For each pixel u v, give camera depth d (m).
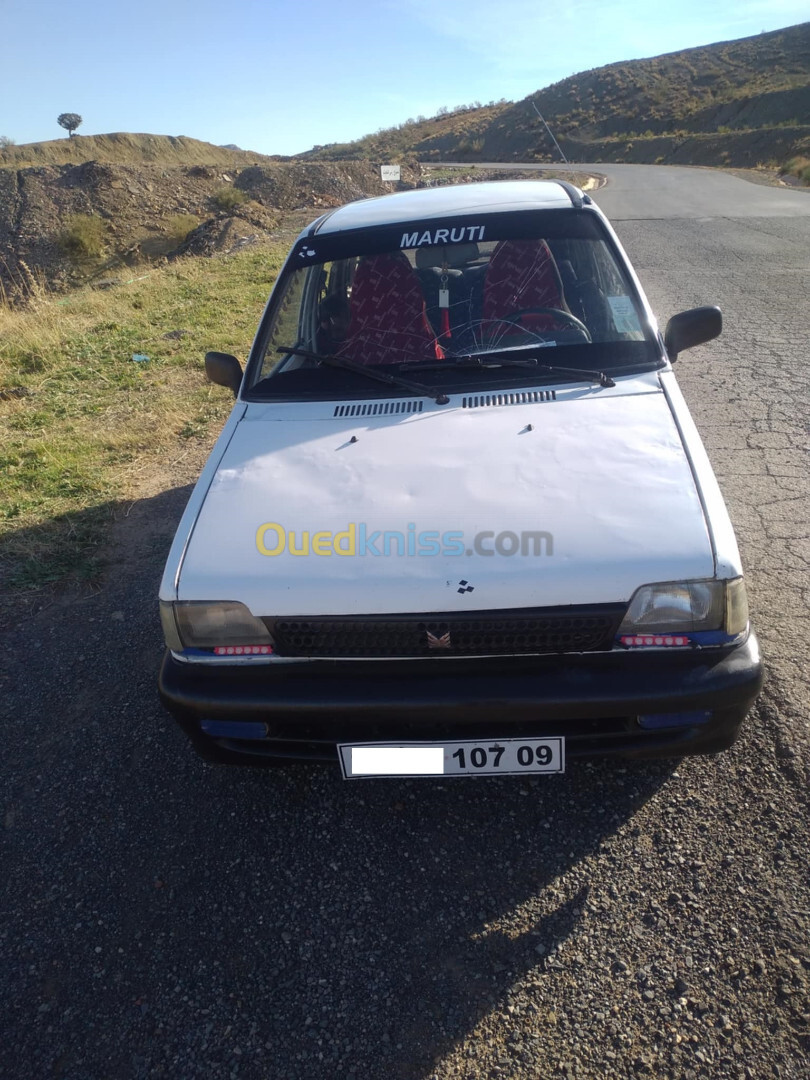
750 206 17.72
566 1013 1.88
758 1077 1.70
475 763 2.21
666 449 2.39
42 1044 1.96
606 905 2.14
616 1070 1.75
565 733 2.17
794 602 3.26
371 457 2.53
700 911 2.08
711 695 2.04
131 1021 1.99
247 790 2.69
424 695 2.10
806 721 2.63
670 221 15.73
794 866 2.16
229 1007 2.00
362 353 3.03
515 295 3.05
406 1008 1.94
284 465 2.56
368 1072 1.81
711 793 2.43
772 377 6.06
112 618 3.80
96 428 6.38
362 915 2.20
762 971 1.91
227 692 2.20
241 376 3.22
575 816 2.43
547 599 2.05
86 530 4.66
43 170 34.81
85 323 9.84
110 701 3.21
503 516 2.20
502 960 2.03
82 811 2.68
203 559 2.26
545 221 3.18
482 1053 1.82
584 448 2.43
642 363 2.81
